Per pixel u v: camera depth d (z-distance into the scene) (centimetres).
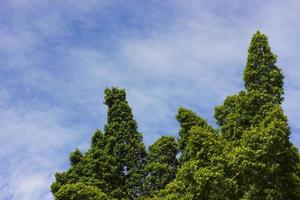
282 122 3186
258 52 3928
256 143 3170
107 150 4516
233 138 3794
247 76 3909
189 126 4266
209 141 3303
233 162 3197
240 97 3956
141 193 4325
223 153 3275
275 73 3825
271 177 3244
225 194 3212
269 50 3922
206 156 3272
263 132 3166
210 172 3153
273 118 3291
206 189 3183
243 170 3216
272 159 3172
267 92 3794
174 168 4338
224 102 4231
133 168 4434
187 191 3478
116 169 4369
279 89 3788
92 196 3759
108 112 4728
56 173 4472
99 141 4597
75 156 4575
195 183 3244
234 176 3250
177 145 4419
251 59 3925
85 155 4503
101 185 4278
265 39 3956
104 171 4334
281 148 3169
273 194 3212
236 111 3888
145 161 4512
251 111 3769
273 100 3731
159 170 4309
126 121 4638
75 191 3744
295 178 3281
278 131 3142
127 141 4553
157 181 4294
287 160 3272
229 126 3869
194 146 3334
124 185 4366
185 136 4266
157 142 4475
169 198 3522
